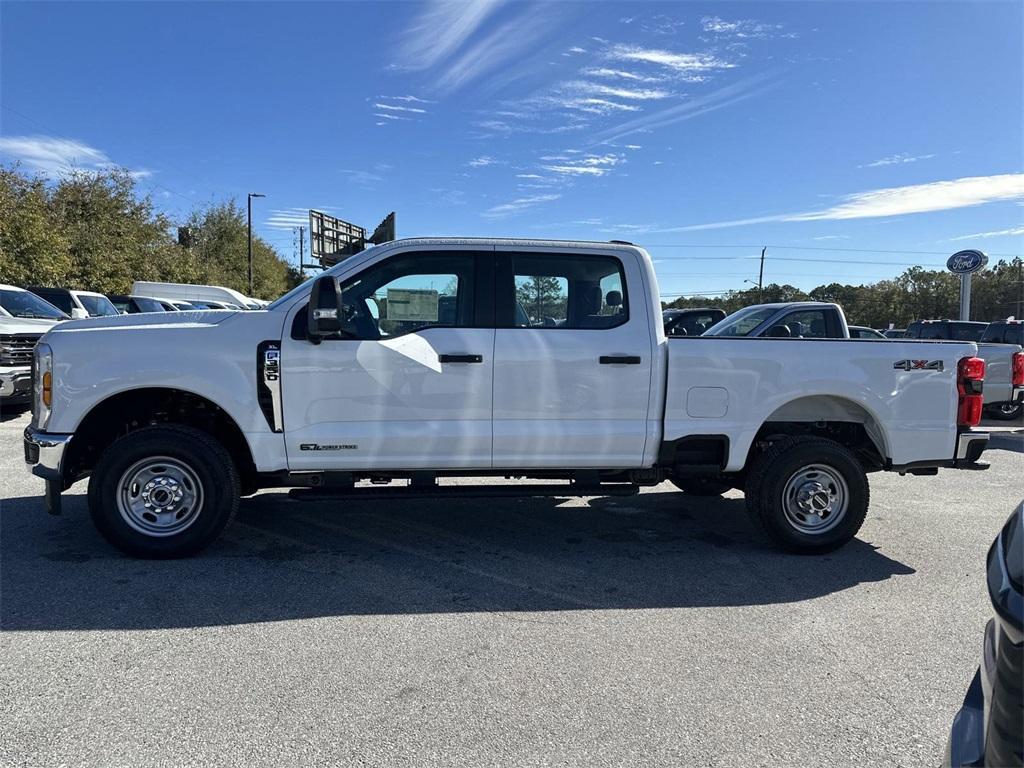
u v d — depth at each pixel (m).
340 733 2.74
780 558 4.94
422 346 4.58
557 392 4.68
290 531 5.34
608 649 3.50
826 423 5.30
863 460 5.39
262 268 52.59
